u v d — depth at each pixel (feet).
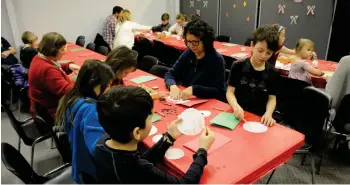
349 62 7.03
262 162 4.02
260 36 5.49
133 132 3.16
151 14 22.61
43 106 7.08
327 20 15.69
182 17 18.78
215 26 21.61
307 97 6.60
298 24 17.02
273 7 17.83
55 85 6.97
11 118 6.45
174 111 5.86
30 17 17.21
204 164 3.68
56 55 7.13
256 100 6.15
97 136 3.97
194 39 6.27
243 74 6.07
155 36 18.16
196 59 6.93
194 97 6.57
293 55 10.93
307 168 7.98
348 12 14.74
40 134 6.97
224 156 4.16
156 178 3.32
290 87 7.32
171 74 7.54
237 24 20.11
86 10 19.29
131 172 3.18
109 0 20.11
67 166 5.80
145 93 3.28
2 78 11.46
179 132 4.25
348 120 7.16
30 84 7.12
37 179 4.98
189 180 3.41
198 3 22.20
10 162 4.10
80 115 4.35
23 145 9.34
